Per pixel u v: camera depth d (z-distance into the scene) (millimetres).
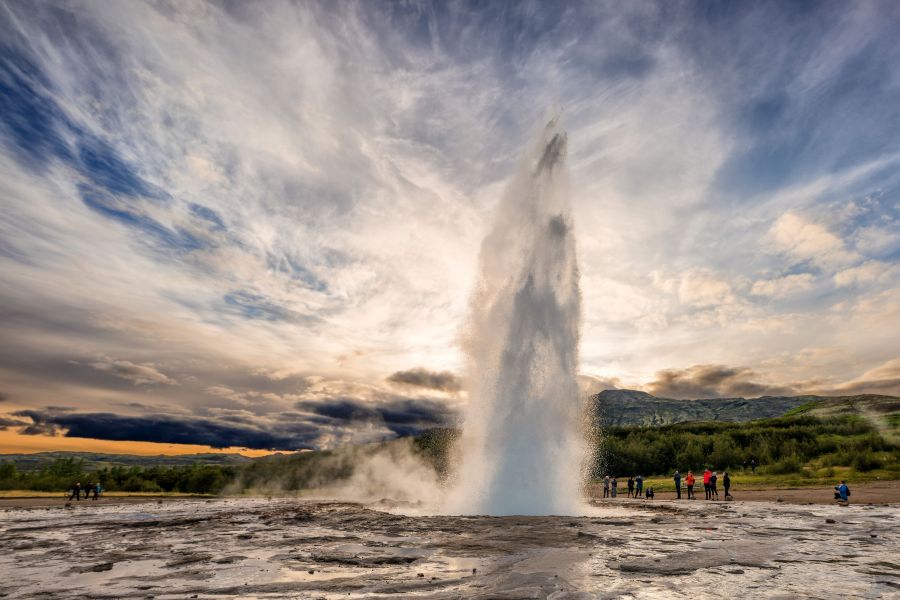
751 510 21219
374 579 7613
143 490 71938
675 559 8836
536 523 14805
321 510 22875
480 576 7691
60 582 8008
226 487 76875
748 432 97062
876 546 10539
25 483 65625
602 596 6227
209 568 8883
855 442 72750
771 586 6789
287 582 7520
